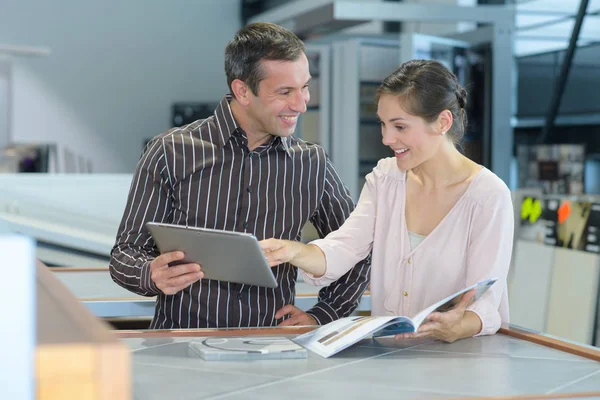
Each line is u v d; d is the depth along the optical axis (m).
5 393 0.81
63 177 4.40
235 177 2.24
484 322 1.88
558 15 7.20
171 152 2.20
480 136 6.68
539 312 4.21
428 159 2.05
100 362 0.86
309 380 1.48
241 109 2.20
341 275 2.22
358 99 7.21
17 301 0.82
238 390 1.40
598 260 3.79
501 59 6.65
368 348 1.78
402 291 2.12
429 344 1.82
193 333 1.91
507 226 1.96
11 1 11.31
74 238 4.17
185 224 2.23
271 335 1.92
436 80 1.95
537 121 7.44
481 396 1.37
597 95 6.76
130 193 2.23
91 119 11.78
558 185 5.75
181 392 1.38
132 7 11.95
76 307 1.02
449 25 8.73
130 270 2.09
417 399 1.34
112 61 11.88
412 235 2.12
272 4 12.03
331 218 2.43
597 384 1.46
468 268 1.99
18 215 4.33
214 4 12.44
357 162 7.23
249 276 1.85
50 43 11.52
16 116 11.34
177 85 12.27
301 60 2.08
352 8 6.25
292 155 2.29
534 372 1.55
